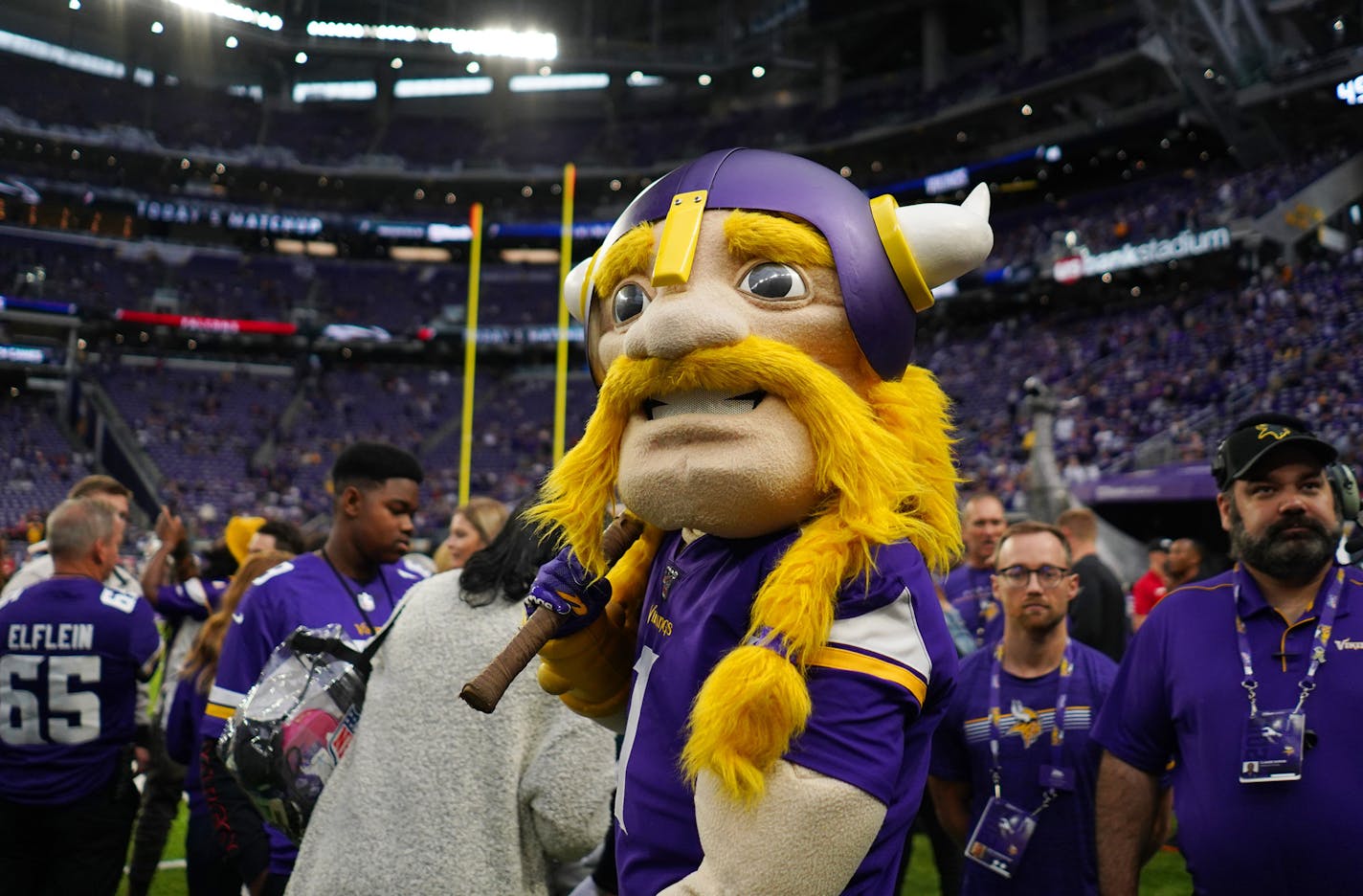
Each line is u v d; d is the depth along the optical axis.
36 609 3.26
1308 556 2.05
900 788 1.30
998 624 4.18
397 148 40.12
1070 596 2.96
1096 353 25.67
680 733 1.30
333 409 35.38
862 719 1.17
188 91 39.22
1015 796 2.86
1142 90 29.02
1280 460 2.07
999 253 30.52
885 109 34.91
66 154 35.59
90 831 3.26
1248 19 24.48
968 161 33.75
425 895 1.88
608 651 1.51
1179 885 4.73
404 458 2.94
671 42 40.72
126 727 3.38
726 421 1.24
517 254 40.41
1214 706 2.12
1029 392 10.70
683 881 1.17
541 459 32.88
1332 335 20.19
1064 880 2.78
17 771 3.19
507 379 38.56
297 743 1.99
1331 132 25.50
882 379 1.37
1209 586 2.28
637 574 1.56
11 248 34.59
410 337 36.78
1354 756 1.97
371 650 2.11
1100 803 2.33
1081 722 2.85
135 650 3.35
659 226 1.38
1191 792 2.15
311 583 2.85
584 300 1.62
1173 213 26.59
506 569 2.06
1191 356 22.92
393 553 2.93
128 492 4.63
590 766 1.94
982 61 35.22
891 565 1.26
